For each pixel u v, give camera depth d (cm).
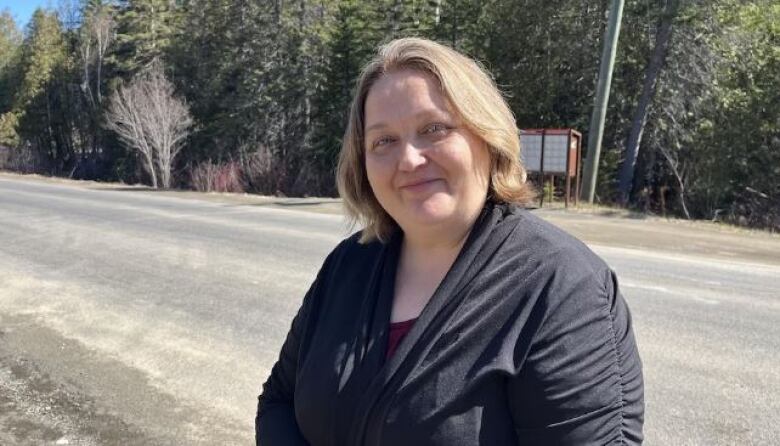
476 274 159
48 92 5256
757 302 672
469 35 2547
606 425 148
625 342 156
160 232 1200
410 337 161
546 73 2405
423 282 176
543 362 147
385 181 174
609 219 1438
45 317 625
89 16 5166
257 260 908
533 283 153
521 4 2386
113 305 669
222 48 3812
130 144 3397
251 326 591
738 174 1936
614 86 2253
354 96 191
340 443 171
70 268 870
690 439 365
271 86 3206
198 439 367
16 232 1210
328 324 186
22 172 4916
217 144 3438
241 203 1855
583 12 2281
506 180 172
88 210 1614
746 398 421
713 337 549
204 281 779
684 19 1964
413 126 168
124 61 4497
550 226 168
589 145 1850
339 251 204
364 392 166
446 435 151
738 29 1972
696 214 2061
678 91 2081
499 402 151
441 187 168
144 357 506
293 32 3284
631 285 749
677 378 456
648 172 2272
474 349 153
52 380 457
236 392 435
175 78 4009
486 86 171
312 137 3089
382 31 2759
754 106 1875
